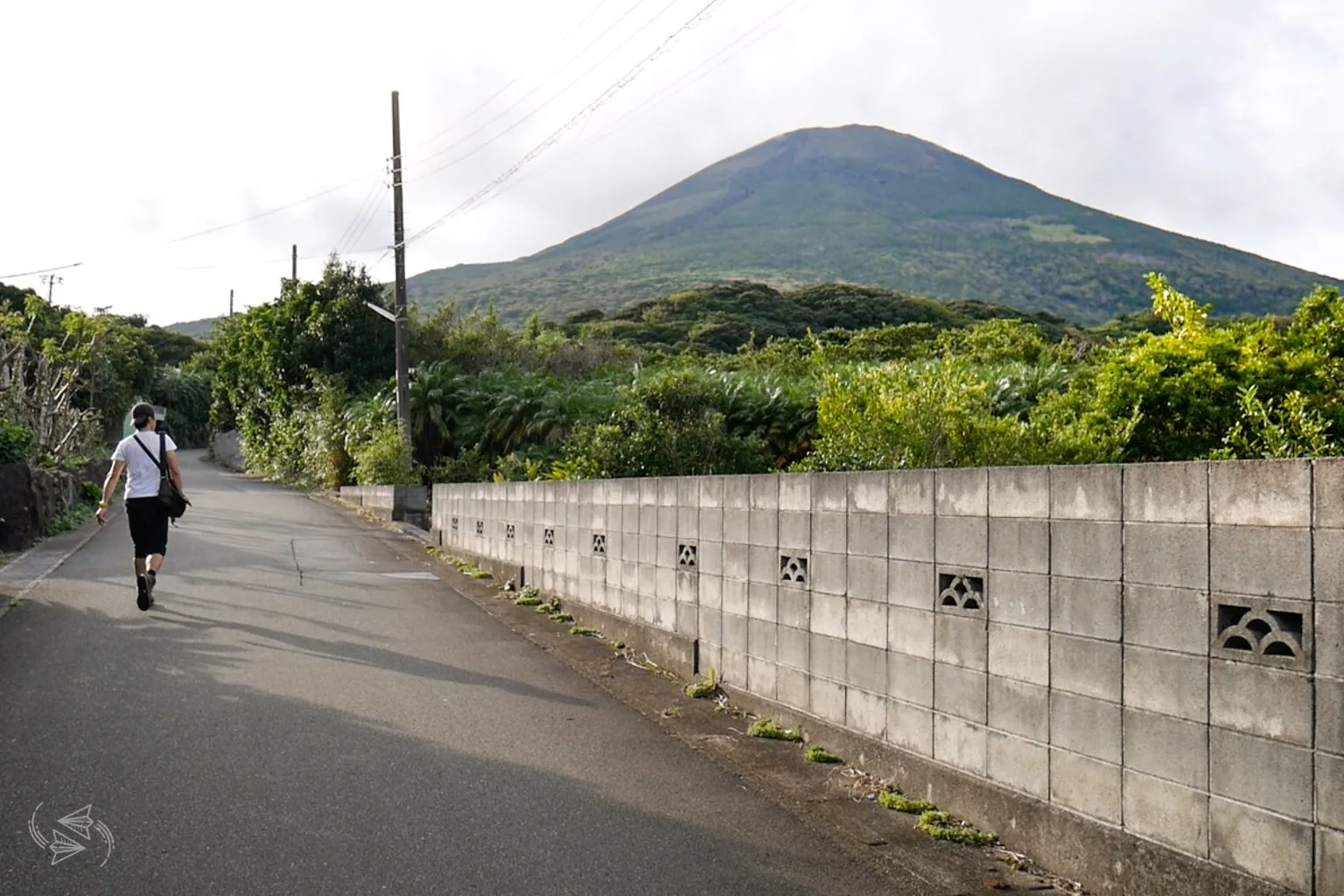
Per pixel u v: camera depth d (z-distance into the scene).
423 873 4.25
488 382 34.69
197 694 6.97
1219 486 3.71
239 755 5.69
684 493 8.15
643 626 8.89
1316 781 3.35
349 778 5.39
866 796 5.39
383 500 24.33
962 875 4.38
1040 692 4.51
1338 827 3.27
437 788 5.30
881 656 5.64
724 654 7.45
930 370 13.65
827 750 6.08
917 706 5.34
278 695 7.05
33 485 15.82
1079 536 4.32
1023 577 4.62
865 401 11.84
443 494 17.97
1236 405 11.23
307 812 4.88
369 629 9.77
